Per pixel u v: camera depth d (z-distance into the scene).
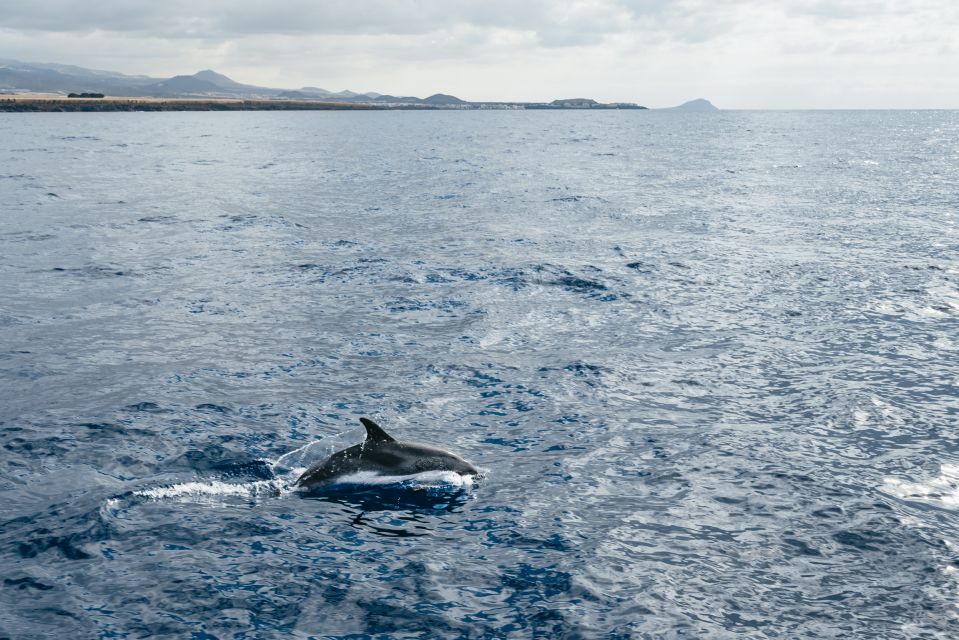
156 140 102.94
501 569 8.53
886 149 91.12
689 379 14.52
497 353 16.02
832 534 9.19
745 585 8.18
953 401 13.34
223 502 10.09
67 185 46.91
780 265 24.19
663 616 7.64
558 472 10.91
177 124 167.00
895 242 28.27
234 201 40.50
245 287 21.56
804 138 123.88
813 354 15.87
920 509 9.80
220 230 31.25
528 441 11.98
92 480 10.58
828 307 19.30
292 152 82.25
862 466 11.01
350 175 56.06
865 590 8.06
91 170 57.50
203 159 71.00
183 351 16.09
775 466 11.00
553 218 35.00
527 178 54.56
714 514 9.70
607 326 17.94
